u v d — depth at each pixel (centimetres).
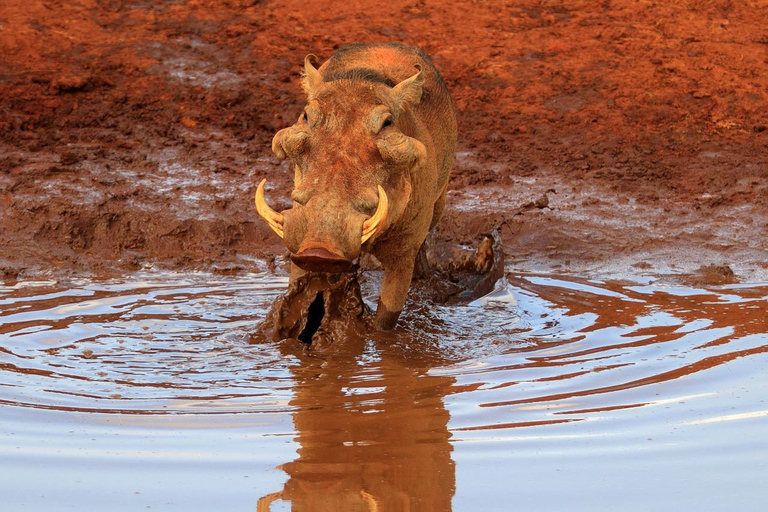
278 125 5856
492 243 3812
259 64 6725
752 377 2655
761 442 2192
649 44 7250
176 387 2611
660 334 3114
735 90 6525
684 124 6112
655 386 2595
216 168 5088
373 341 3075
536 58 7031
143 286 3797
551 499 1903
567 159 5522
